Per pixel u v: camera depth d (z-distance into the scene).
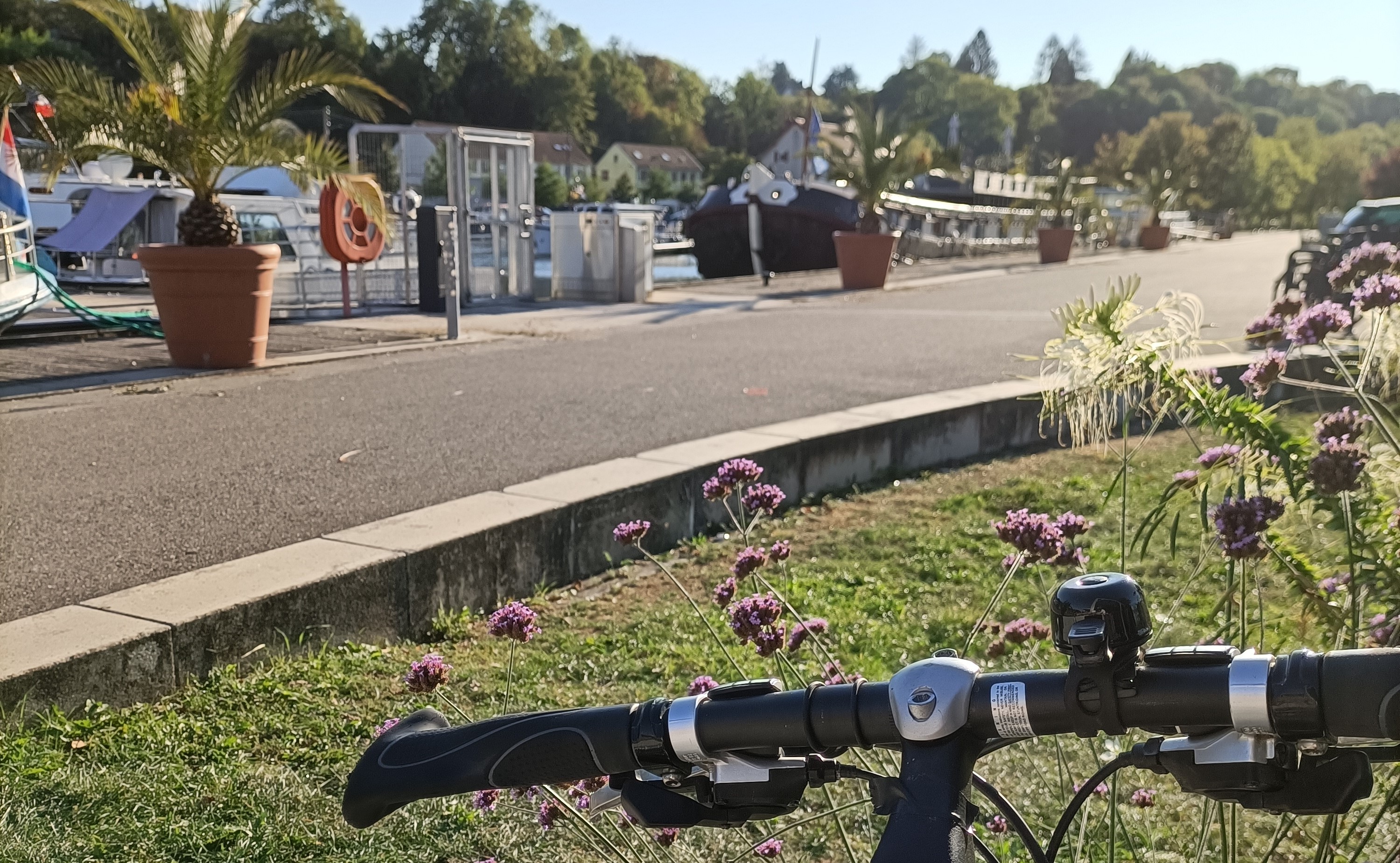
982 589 5.64
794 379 11.16
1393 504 2.31
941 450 8.60
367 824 1.17
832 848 3.27
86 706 3.90
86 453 7.81
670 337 14.98
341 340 14.33
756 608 2.43
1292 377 5.83
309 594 4.63
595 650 4.87
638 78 170.12
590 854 3.23
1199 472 2.55
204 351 11.90
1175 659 0.90
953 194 56.00
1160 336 2.71
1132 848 2.75
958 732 0.96
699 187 156.00
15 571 5.18
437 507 5.83
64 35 73.19
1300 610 2.70
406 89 123.00
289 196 28.06
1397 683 0.82
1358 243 15.56
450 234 14.52
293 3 99.31
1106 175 70.00
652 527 6.46
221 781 3.53
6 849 3.02
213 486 6.87
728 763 1.06
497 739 1.13
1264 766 0.89
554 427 8.67
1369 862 2.60
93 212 23.55
